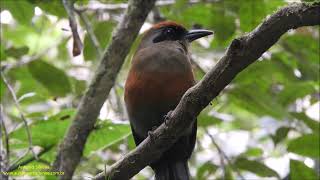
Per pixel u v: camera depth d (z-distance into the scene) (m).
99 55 10.96
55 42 15.70
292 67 12.45
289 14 6.02
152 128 9.00
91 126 9.85
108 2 12.94
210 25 11.34
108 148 12.24
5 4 11.73
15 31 15.82
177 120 7.01
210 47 11.70
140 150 7.46
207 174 11.52
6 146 9.48
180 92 8.68
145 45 9.95
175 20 12.10
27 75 12.06
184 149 8.49
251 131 14.14
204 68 12.66
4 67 11.54
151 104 8.73
